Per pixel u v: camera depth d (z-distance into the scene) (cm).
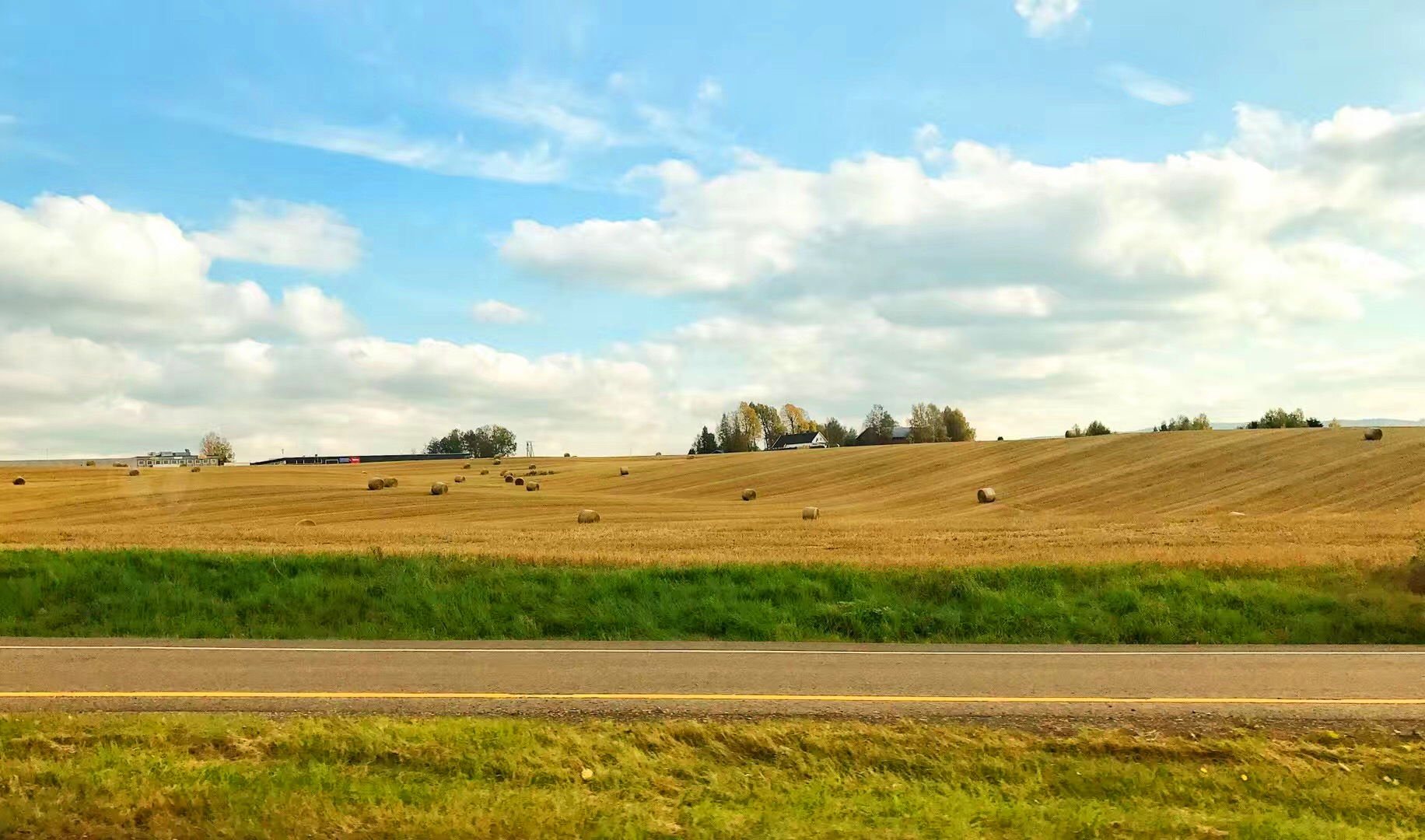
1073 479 5525
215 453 13362
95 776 628
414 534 2961
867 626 1399
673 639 1325
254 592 1639
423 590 1599
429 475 8781
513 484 7469
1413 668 1066
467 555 1902
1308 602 1458
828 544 2592
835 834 561
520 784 646
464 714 837
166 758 673
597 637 1382
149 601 1575
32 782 621
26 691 927
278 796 593
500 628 1411
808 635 1355
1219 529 2841
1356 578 1641
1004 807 618
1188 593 1534
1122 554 2041
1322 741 769
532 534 2939
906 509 5012
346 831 547
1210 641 1313
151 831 554
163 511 4975
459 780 650
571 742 720
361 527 3462
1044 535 2781
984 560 1920
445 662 1102
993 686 964
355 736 720
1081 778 680
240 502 5303
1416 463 4684
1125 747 743
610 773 665
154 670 1041
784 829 563
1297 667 1072
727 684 969
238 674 1020
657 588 1622
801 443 14112
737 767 698
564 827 557
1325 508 4103
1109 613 1460
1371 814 641
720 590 1603
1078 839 569
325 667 1068
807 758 712
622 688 948
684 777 675
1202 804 648
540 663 1097
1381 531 2631
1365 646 1248
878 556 2117
